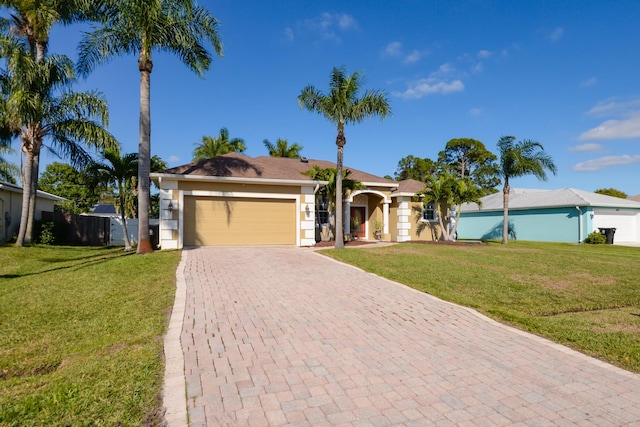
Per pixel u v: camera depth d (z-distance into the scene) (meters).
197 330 5.26
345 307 6.57
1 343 5.00
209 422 3.02
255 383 3.71
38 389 3.61
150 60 13.15
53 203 23.44
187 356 4.35
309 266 10.62
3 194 17.81
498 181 45.19
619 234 24.44
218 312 6.14
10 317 6.06
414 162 51.31
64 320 5.91
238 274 9.30
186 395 3.44
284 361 4.26
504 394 3.58
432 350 4.68
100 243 20.08
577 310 6.93
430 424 3.06
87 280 8.61
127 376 3.77
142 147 13.13
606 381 3.87
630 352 4.58
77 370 3.98
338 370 4.05
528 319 5.97
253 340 4.91
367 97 14.98
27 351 4.74
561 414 3.23
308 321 5.76
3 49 14.17
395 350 4.66
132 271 9.48
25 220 15.47
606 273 10.34
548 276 9.87
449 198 18.77
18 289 7.92
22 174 19.19
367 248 15.32
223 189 15.20
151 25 12.60
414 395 3.53
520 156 20.38
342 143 15.41
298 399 3.42
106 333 5.30
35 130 15.10
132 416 3.07
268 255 12.66
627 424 3.09
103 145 14.64
